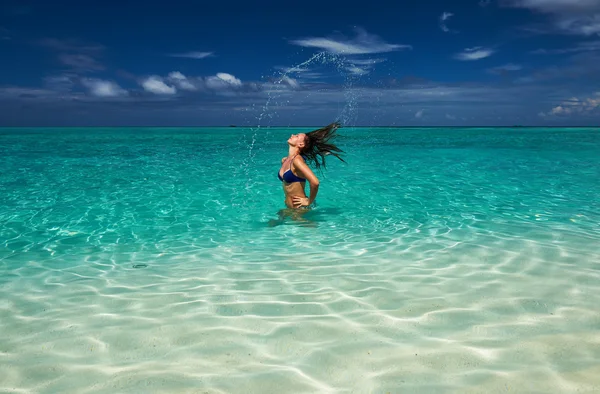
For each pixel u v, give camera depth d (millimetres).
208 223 5547
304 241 4660
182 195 7582
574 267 3637
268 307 2879
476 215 5852
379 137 33469
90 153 17453
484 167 12008
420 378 2006
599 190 8008
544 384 1933
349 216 5848
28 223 5582
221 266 3836
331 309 2826
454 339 2375
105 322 2691
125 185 8734
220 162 13734
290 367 2127
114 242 4715
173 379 2039
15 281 3506
